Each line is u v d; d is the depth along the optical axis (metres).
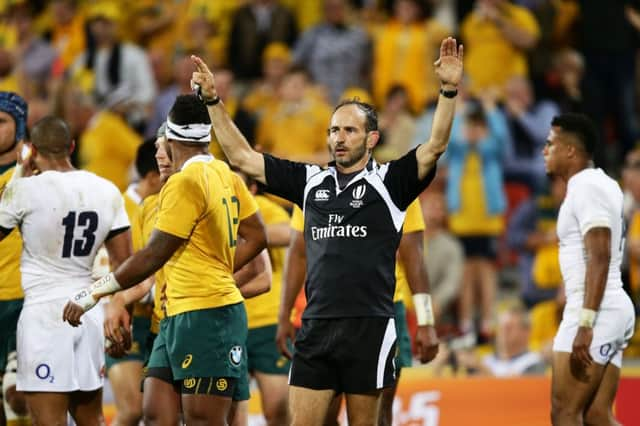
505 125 51.12
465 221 49.50
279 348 30.75
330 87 55.50
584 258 27.92
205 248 25.48
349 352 24.50
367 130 24.95
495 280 49.28
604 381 28.47
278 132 51.50
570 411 28.03
